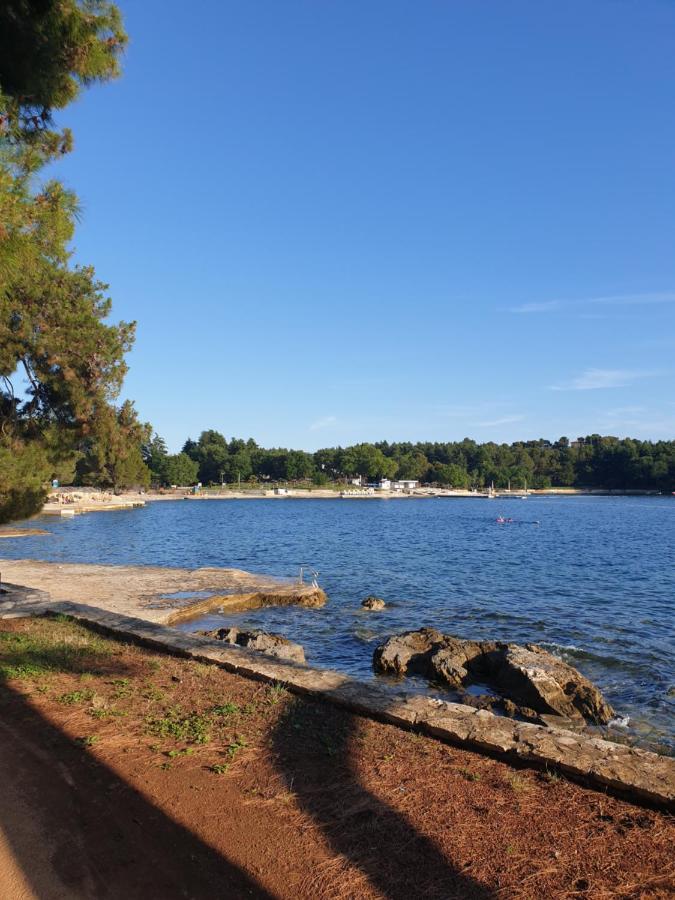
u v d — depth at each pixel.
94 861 3.98
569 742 5.65
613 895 3.63
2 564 26.42
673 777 4.92
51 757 5.52
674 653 16.16
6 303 13.34
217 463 164.50
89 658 8.96
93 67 7.48
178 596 19.73
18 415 15.25
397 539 51.38
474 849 4.09
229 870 3.89
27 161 6.44
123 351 15.80
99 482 110.00
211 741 5.90
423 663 14.09
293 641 16.80
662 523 75.19
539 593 25.53
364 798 4.79
